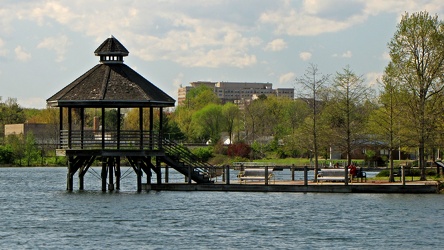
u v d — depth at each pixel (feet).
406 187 259.39
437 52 293.64
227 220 199.62
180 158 276.82
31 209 226.99
